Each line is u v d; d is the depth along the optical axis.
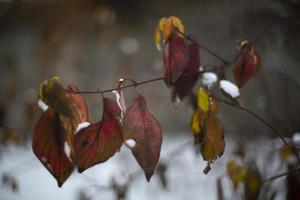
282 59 2.32
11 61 4.60
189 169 3.16
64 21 4.90
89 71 4.94
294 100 2.59
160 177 2.43
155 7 4.61
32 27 5.43
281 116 2.34
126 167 3.33
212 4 3.76
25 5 4.71
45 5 4.81
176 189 3.29
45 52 4.58
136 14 4.80
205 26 3.29
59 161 0.88
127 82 1.18
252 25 2.16
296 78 2.42
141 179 3.46
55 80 0.88
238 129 2.64
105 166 4.04
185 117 5.19
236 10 2.50
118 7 4.82
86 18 4.91
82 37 4.98
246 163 1.41
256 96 2.91
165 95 3.99
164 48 1.07
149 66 4.57
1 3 4.51
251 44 1.13
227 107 2.96
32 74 5.19
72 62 4.81
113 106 0.91
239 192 1.80
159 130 0.90
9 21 5.18
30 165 4.34
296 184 1.51
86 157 0.87
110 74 4.97
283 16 2.04
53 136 0.88
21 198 4.20
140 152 0.88
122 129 0.90
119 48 4.97
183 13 4.15
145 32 4.87
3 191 4.30
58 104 0.86
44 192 4.44
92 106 3.95
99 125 0.89
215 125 1.07
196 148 2.11
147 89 3.93
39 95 0.92
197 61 1.13
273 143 2.12
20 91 4.42
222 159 2.65
